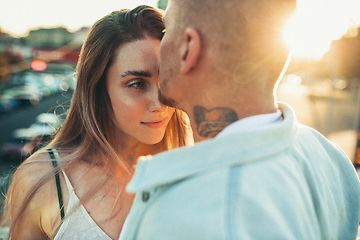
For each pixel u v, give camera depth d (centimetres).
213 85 75
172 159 68
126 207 135
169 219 62
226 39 70
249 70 72
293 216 63
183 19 76
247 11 69
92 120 141
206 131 80
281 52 75
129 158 161
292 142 76
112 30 126
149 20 129
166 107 132
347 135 1016
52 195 126
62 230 122
